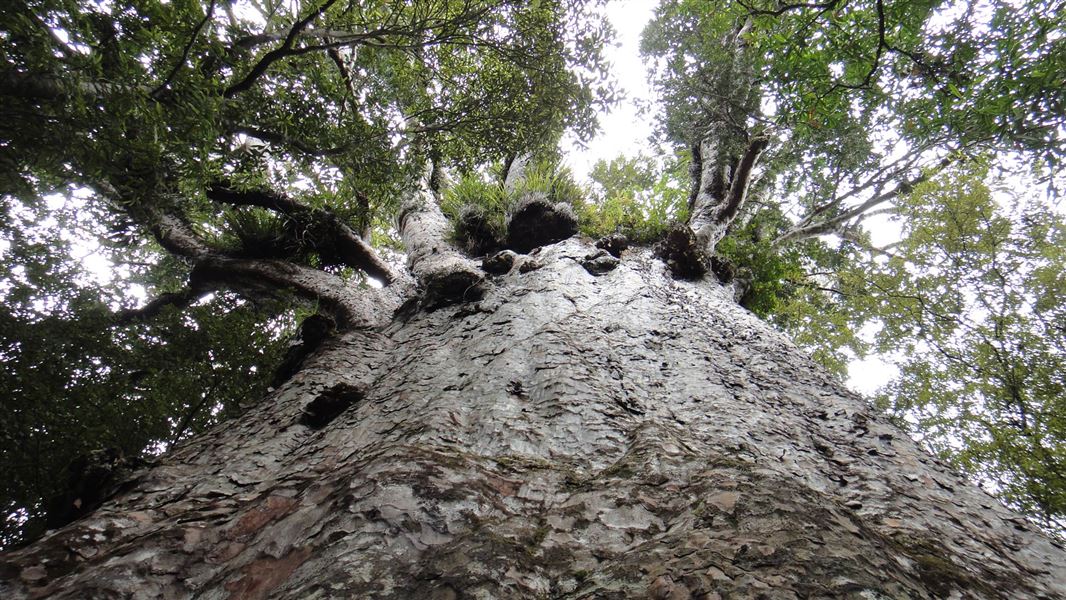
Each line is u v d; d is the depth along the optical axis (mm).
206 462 3217
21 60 2787
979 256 10609
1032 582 1858
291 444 3393
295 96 4836
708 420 2994
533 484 2170
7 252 6008
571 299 4969
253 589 1701
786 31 4762
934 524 2209
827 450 2914
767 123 8797
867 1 4820
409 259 7805
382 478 2004
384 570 1544
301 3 4598
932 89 5375
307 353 5445
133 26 3311
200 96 3426
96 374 6168
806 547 1404
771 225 11695
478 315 4973
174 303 8164
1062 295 9688
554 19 5676
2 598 1817
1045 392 8867
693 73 9984
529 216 7234
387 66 7664
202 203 6387
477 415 2938
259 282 7379
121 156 3785
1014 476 8391
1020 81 4848
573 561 1631
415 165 5988
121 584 1809
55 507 3135
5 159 3303
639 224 8109
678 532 1644
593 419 2826
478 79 6469
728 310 5520
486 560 1550
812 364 4348
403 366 4281
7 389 5375
